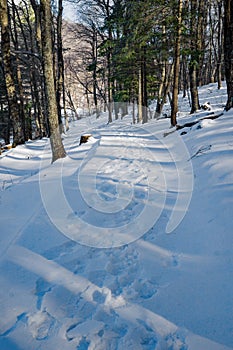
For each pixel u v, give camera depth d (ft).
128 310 7.16
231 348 5.83
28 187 17.60
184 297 7.43
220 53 70.95
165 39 40.55
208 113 33.01
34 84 60.90
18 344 6.26
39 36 47.73
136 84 57.57
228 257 8.49
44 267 8.99
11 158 33.50
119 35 52.24
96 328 6.63
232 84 27.07
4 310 7.27
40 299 7.62
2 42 37.58
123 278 8.42
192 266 8.61
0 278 8.46
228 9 23.52
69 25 72.13
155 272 8.61
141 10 36.60
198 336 6.25
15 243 10.34
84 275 8.59
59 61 53.52
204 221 10.82
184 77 77.10
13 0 55.11
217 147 17.93
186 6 37.01
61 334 6.49
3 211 14.05
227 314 6.66
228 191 11.88
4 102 67.21
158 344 6.15
